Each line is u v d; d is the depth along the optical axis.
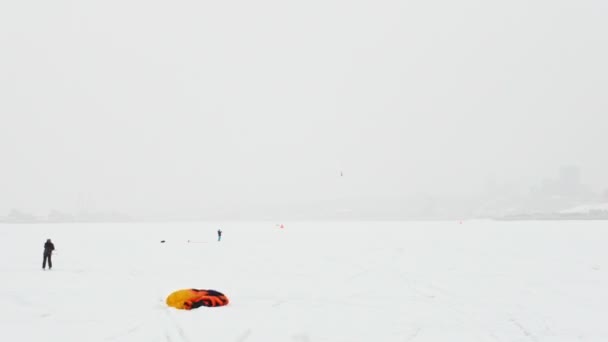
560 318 10.77
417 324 10.26
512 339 9.19
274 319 10.54
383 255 23.77
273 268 19.06
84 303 12.11
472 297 13.19
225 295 13.33
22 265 19.67
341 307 11.92
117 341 8.77
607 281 15.47
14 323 10.12
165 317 10.58
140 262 20.94
